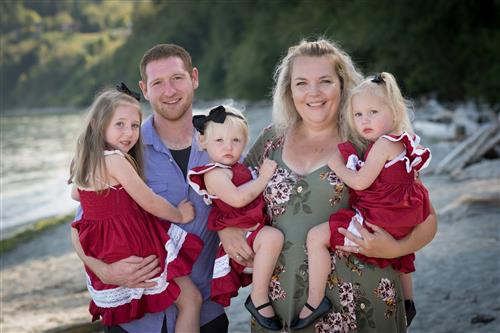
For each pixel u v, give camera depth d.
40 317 6.25
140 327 3.22
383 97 3.05
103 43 110.56
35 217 13.45
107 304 3.13
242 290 6.45
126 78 81.81
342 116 3.18
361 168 2.98
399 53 28.80
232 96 53.34
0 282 7.97
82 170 3.09
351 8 35.66
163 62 3.46
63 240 10.52
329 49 3.19
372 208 2.95
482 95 22.31
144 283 3.08
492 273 5.77
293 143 3.21
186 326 3.21
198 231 3.38
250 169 3.33
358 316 3.01
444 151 14.67
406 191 2.95
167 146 3.49
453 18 26.58
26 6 142.50
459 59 26.05
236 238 3.15
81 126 3.18
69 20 137.25
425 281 5.80
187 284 3.27
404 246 2.95
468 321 4.74
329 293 3.00
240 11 59.66
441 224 7.91
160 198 3.18
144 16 83.69
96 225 3.11
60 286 7.58
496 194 8.58
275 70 3.41
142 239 3.12
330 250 3.02
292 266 3.04
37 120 67.44
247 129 3.27
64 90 100.44
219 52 60.94
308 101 3.08
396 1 28.77
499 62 23.66
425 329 4.71
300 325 2.95
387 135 3.00
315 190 3.05
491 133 12.53
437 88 27.67
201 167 3.23
